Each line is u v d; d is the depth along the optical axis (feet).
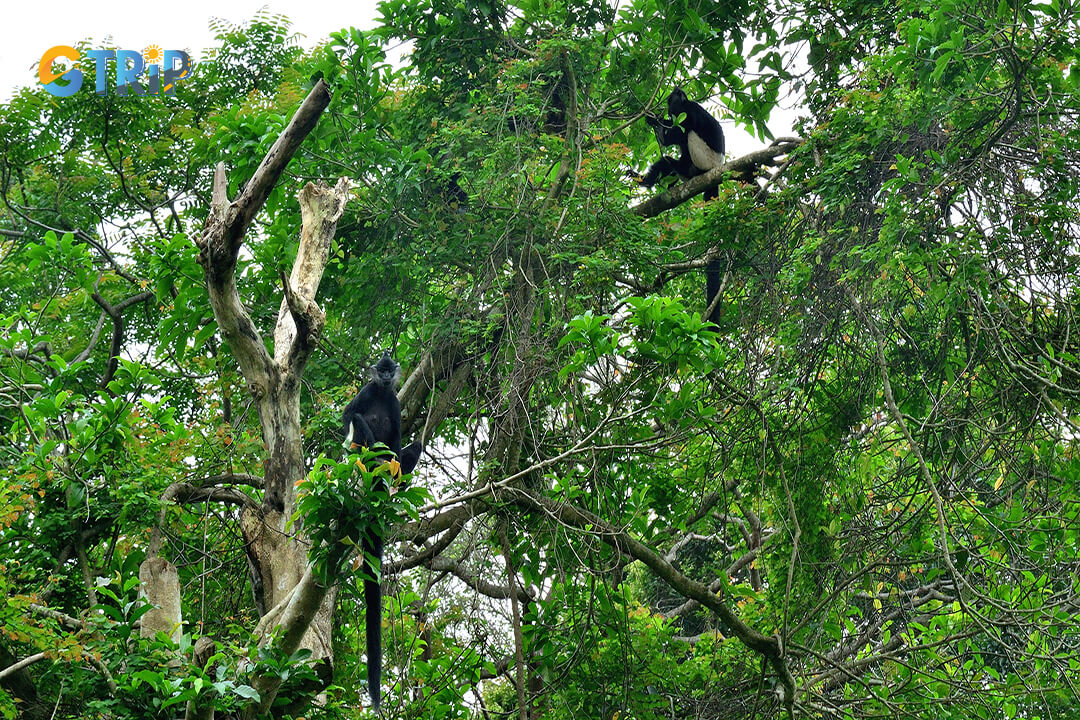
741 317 36.22
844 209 33.81
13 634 24.32
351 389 37.17
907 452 36.58
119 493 28.96
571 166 37.99
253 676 22.49
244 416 34.06
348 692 32.83
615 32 40.86
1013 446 31.40
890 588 41.34
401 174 35.88
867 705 35.45
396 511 20.06
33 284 47.11
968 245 28.86
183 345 32.12
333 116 36.76
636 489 35.29
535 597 36.45
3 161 49.78
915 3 29.89
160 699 20.89
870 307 31.73
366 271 37.40
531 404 34.04
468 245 35.83
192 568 33.68
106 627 22.25
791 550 34.53
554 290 35.01
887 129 31.89
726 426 34.19
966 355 31.71
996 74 30.09
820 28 41.22
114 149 51.72
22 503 28.02
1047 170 29.73
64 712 29.25
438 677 32.17
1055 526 32.76
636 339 29.25
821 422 34.42
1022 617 30.89
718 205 36.99
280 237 36.01
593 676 35.55
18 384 28.68
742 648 38.91
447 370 37.35
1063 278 29.84
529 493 33.14
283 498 27.53
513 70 36.29
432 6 40.14
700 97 45.47
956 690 33.78
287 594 26.63
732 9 41.16
